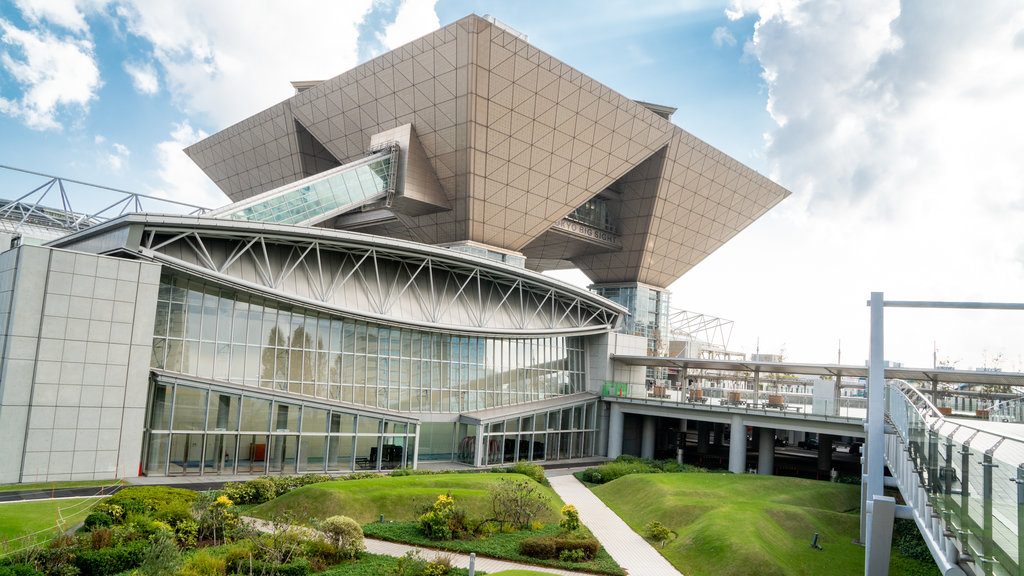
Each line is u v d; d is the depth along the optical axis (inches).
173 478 1333.7
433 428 1883.6
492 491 1131.3
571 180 2315.5
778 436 3203.7
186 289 1478.8
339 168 2041.1
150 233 1416.1
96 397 1264.8
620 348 2461.9
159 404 1381.6
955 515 474.3
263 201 1846.7
